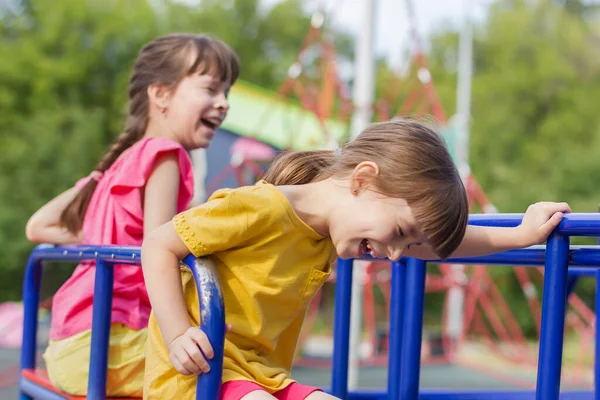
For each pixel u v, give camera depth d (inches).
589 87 607.2
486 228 56.8
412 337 63.9
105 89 590.2
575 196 532.1
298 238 53.2
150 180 71.2
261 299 53.6
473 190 280.7
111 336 69.0
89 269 73.2
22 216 522.9
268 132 278.4
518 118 594.2
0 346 315.6
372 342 314.3
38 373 78.6
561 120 586.2
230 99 284.7
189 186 72.8
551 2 649.0
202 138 79.2
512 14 644.7
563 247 49.9
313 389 54.3
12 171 535.8
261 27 672.4
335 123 290.5
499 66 632.4
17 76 557.0
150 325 56.4
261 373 54.1
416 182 50.6
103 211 73.8
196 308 54.4
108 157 78.5
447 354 348.2
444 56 686.5
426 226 51.0
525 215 56.4
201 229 51.1
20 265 521.3
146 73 79.4
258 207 51.5
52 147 536.1
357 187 51.9
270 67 654.5
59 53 580.7
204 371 48.4
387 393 69.3
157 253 51.3
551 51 613.3
